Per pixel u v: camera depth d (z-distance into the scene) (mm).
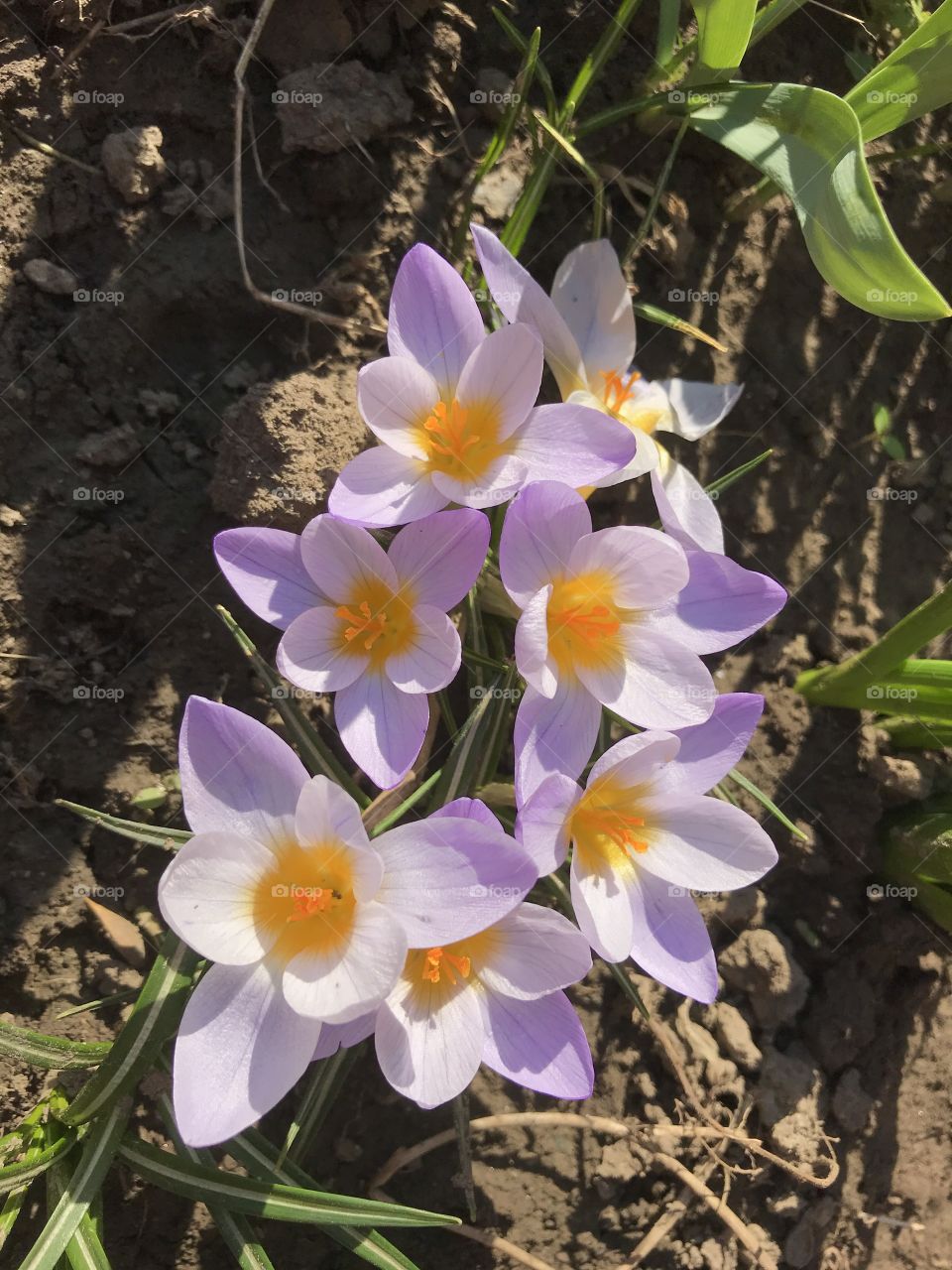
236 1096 152
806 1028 254
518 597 175
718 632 187
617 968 194
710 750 183
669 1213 234
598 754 211
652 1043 242
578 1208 231
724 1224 241
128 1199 204
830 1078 253
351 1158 219
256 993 156
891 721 265
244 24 223
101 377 215
